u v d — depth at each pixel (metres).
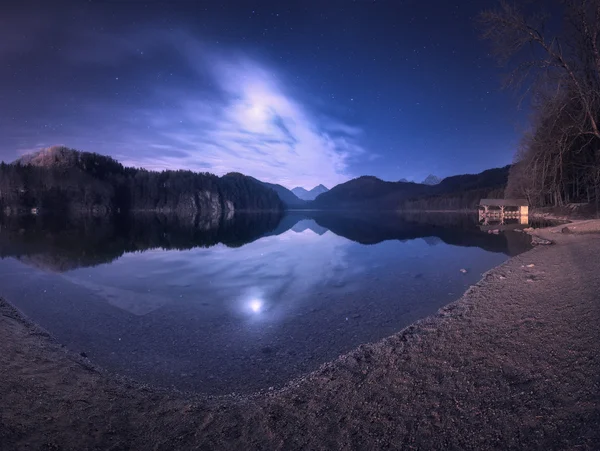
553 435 3.29
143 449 3.95
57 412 4.58
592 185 37.62
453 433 3.68
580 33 23.14
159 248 27.92
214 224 69.25
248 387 6.11
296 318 10.02
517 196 59.84
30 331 8.59
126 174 180.50
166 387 6.14
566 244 17.64
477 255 19.53
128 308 11.38
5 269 18.16
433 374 5.17
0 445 3.61
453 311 8.45
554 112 26.64
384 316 9.79
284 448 3.88
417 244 26.77
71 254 24.00
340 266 18.28
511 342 5.78
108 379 6.15
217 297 12.64
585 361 4.54
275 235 40.78
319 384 5.49
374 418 4.26
